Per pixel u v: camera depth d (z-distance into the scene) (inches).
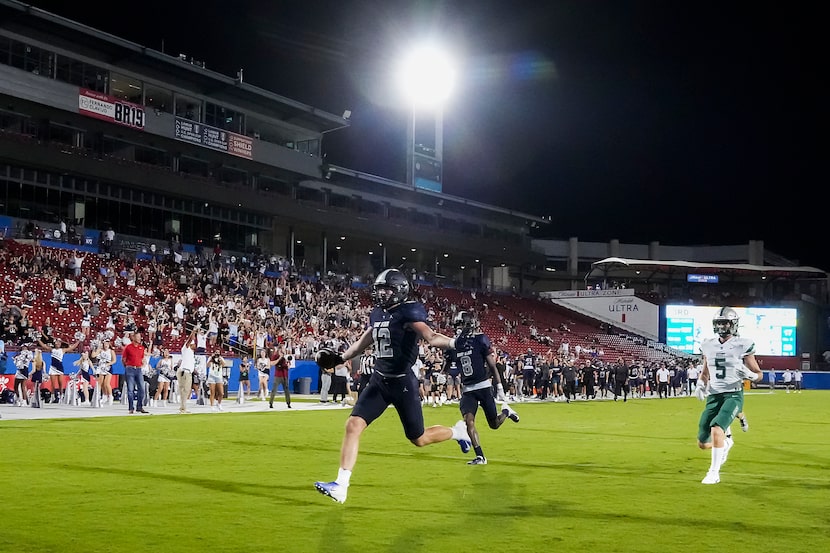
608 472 450.3
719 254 3607.3
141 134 1995.6
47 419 782.5
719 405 423.8
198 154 2158.0
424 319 318.0
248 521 300.2
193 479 402.9
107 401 1053.2
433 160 2906.0
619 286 3398.1
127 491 364.5
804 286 3607.3
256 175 2330.2
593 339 2588.6
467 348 499.8
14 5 1672.0
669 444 625.9
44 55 1809.8
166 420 798.5
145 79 2012.8
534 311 2733.8
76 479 398.9
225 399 1278.3
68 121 1879.9
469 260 3105.3
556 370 1555.1
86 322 1311.5
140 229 2021.4
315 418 858.8
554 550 259.1
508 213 3132.4
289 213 2322.8
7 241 1606.8
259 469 443.8
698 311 2610.7
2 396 1066.7
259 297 1803.6
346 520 303.9
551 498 358.0
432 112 2906.0
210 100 2166.6
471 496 361.4
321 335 1658.5
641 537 279.0
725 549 262.2
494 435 700.7
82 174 1857.8
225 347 1486.2
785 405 1402.6
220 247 2191.2
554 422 891.4
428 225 2903.5
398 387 323.3
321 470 441.4
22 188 1798.7
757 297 3041.3
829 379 2659.9
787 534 285.4
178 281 1718.8
